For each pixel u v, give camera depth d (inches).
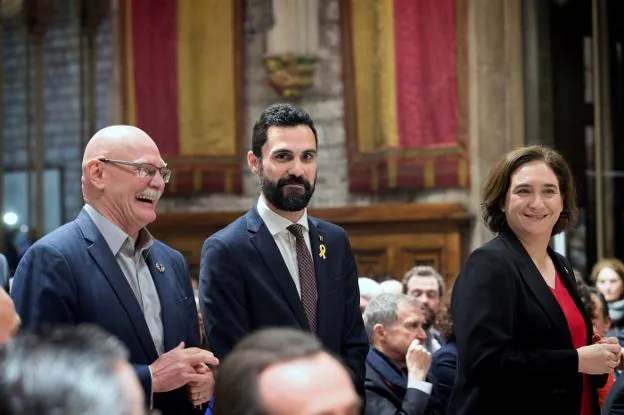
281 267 141.6
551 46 421.1
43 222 467.5
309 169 142.7
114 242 130.8
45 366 37.4
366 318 188.4
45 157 467.5
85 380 37.1
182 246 417.7
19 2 461.4
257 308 138.9
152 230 419.2
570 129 426.0
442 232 402.3
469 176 402.0
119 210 131.5
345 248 150.4
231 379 57.0
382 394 177.9
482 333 129.7
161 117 423.2
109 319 125.6
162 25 423.2
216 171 422.9
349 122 417.7
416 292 252.7
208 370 126.3
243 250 140.9
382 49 409.7
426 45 404.8
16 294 125.2
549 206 135.5
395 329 184.4
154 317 132.8
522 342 132.3
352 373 142.9
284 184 141.4
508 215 137.8
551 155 139.1
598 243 426.0
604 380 139.6
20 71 473.4
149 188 132.0
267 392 53.8
